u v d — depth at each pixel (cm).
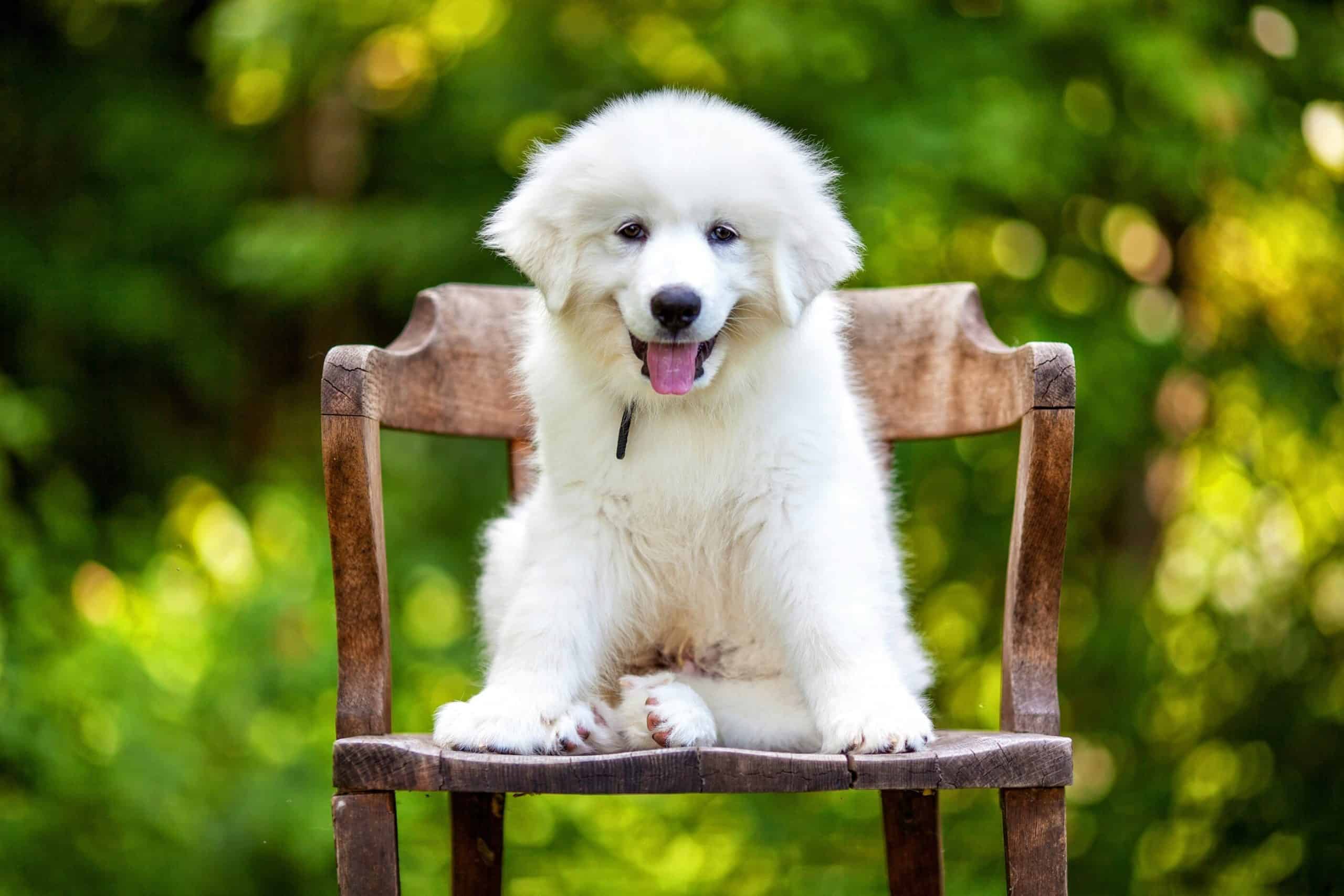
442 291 466
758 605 401
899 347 465
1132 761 866
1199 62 814
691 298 366
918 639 449
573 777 315
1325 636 857
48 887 713
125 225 1041
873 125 791
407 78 984
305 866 715
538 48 898
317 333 1082
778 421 390
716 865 843
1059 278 886
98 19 1075
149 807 708
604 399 394
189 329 1046
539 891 805
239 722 739
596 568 393
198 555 886
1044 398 371
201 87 1069
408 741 338
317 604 773
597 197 382
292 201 1002
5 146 1076
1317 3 905
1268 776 844
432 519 906
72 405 1059
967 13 848
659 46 879
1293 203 908
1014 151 777
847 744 357
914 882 459
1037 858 330
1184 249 912
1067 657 912
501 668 380
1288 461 906
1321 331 927
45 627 768
